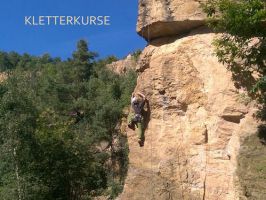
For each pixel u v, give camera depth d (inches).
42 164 912.3
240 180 455.5
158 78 534.6
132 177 530.3
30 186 829.8
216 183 484.4
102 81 2114.9
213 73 509.7
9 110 832.9
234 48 482.9
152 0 547.2
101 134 1574.8
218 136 494.3
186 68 523.5
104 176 1264.8
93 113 1792.6
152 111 536.1
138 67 565.6
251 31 466.6
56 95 1903.3
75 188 1047.0
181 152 510.0
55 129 1015.0
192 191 494.9
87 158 1100.5
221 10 476.1
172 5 533.0
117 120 1612.9
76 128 1615.4
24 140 836.0
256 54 480.4
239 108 489.4
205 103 508.1
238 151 471.5
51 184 950.4
